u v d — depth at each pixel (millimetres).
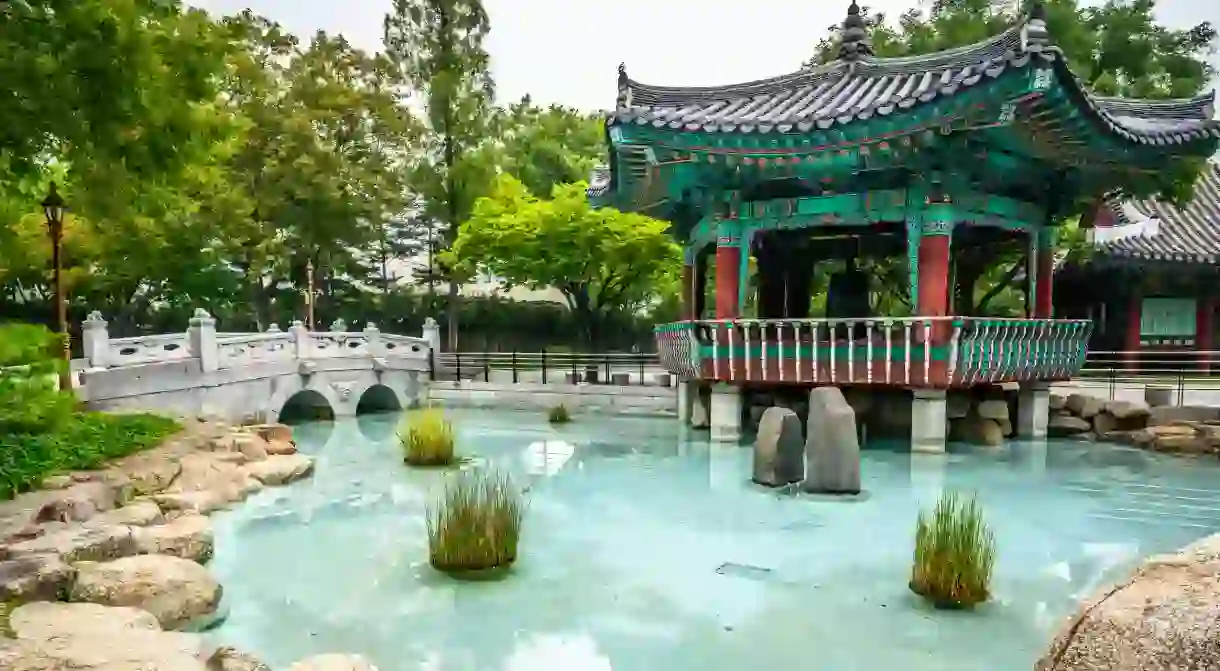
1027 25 9492
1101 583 6578
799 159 11477
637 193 14414
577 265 24734
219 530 8422
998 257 18344
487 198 26172
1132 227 20656
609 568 7031
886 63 13391
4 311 26656
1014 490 10125
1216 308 20812
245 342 17000
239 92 28453
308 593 6438
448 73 30016
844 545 7695
